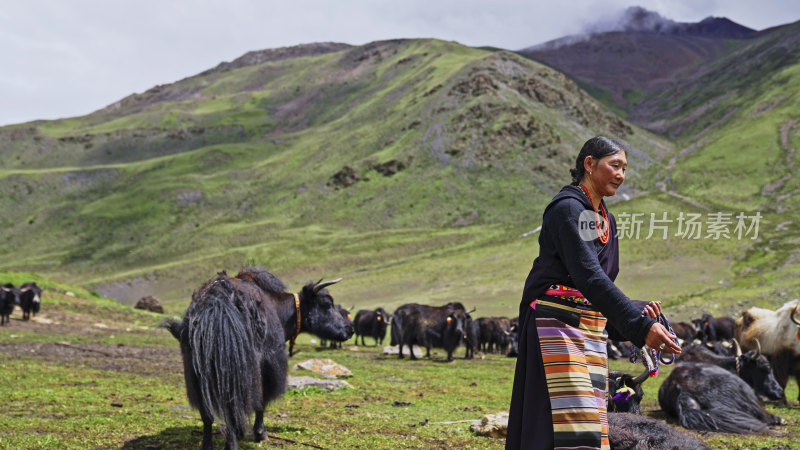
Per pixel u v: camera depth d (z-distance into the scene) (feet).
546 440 9.75
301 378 37.63
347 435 23.35
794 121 634.43
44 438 20.36
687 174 521.65
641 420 15.10
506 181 563.89
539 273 10.50
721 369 28.78
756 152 556.51
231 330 17.94
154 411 27.20
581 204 10.27
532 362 10.23
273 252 472.03
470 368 61.11
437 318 72.54
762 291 171.01
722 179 499.51
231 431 17.71
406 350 85.40
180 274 468.34
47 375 38.27
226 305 18.26
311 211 605.73
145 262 554.46
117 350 58.90
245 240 554.46
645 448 14.20
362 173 646.74
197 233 603.67
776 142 577.84
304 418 26.84
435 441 22.91
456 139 650.84
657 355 11.40
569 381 9.81
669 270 231.50
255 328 19.72
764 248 259.60
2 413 24.99
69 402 28.50
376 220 545.44
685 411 27.86
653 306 9.68
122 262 566.36
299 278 390.83
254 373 18.62
